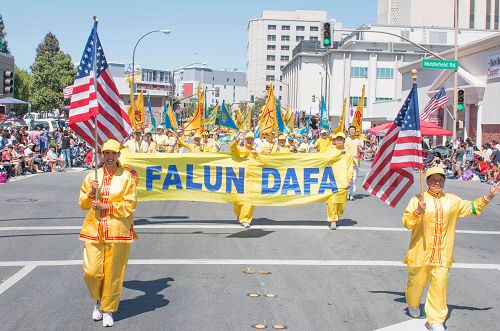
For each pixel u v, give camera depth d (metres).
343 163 11.99
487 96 36.19
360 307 6.88
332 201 11.92
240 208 12.31
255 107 106.19
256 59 157.25
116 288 6.04
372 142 42.53
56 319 6.27
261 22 156.38
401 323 6.32
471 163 27.44
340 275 8.36
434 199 6.03
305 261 9.17
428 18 96.94
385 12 105.69
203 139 19.38
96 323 6.15
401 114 7.20
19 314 6.42
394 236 11.41
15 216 13.30
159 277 8.08
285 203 11.91
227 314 6.53
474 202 6.03
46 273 8.23
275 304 6.93
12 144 24.14
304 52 106.62
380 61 85.62
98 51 8.29
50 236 10.94
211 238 10.84
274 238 10.95
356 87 85.81
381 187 7.45
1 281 7.79
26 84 88.62
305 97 103.00
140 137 16.20
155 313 6.52
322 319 6.43
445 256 6.01
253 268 8.65
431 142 44.62
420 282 6.25
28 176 22.98
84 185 6.00
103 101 8.36
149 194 11.70
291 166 11.90
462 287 7.94
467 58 39.09
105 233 5.88
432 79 46.78
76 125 8.01
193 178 11.79
